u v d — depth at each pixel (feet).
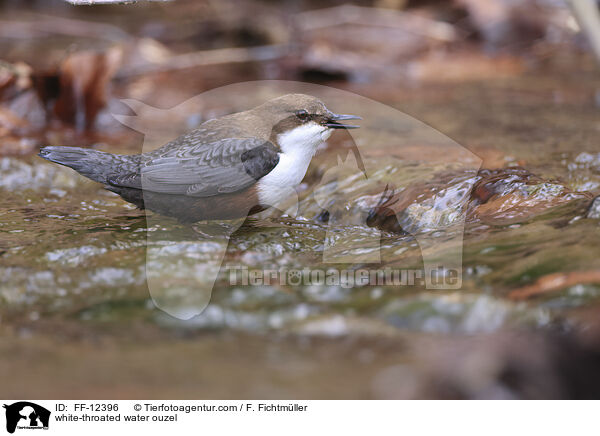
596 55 18.86
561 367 14.66
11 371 14.69
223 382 14.25
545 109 37.78
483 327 16.12
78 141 34.76
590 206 21.38
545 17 54.65
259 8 58.39
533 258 18.69
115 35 54.44
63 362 15.14
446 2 59.67
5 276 19.11
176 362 15.14
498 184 24.56
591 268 17.53
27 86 38.52
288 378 14.39
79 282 19.06
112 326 16.89
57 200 27.25
